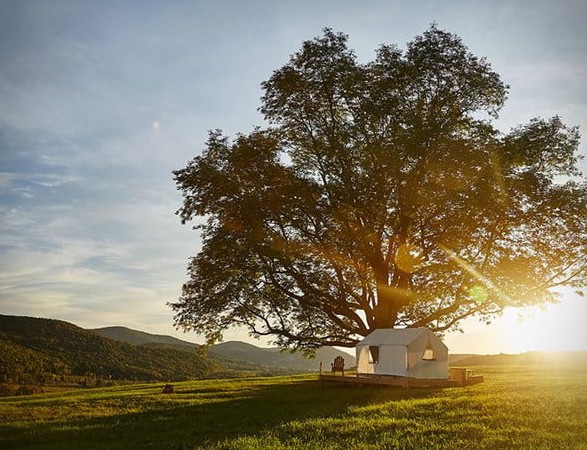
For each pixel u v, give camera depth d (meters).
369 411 21.06
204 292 36.97
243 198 35.53
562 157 35.66
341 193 36.34
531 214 34.91
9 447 17.48
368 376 34.00
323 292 37.50
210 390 34.22
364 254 36.31
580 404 20.89
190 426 19.69
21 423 21.83
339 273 38.00
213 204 36.66
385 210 35.41
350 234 35.59
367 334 38.31
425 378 32.22
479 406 21.03
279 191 35.62
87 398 31.64
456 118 35.91
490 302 37.16
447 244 35.69
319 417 20.28
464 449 14.21
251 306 37.88
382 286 37.56
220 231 35.91
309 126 38.78
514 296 35.53
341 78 35.81
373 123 35.97
